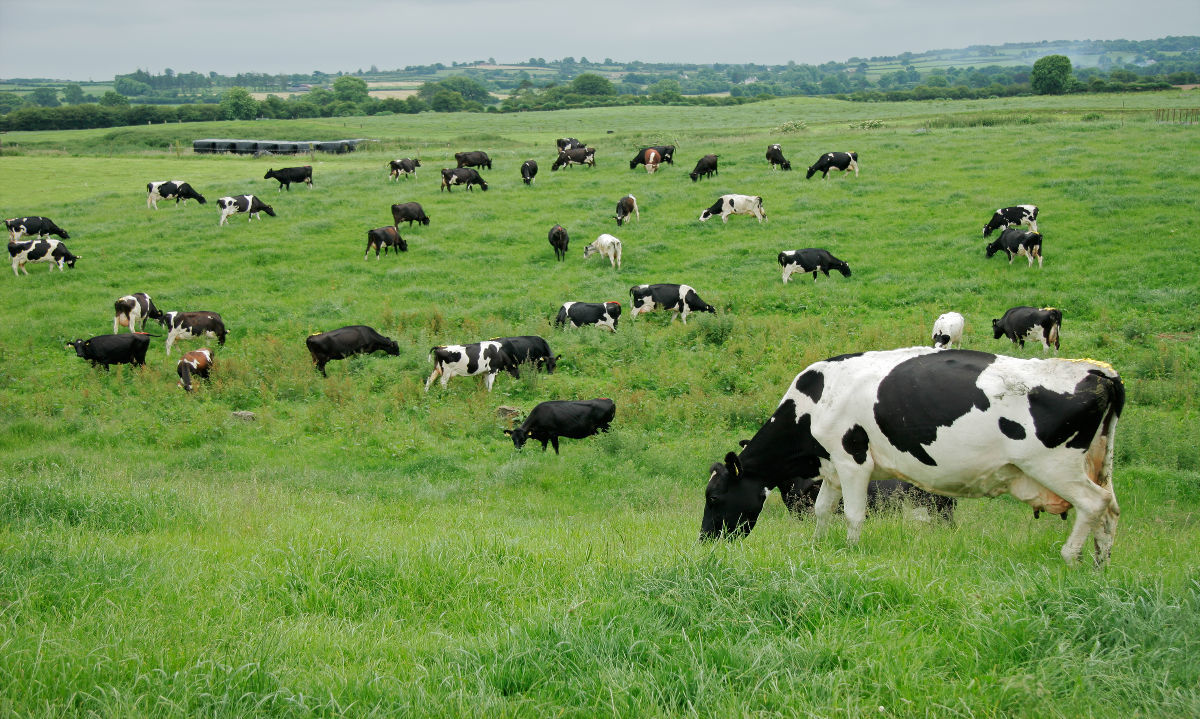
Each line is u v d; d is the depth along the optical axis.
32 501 9.41
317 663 5.07
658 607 5.57
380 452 15.94
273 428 17.23
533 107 159.62
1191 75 141.88
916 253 27.50
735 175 39.31
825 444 8.11
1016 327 19.75
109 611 5.82
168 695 4.54
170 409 18.20
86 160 58.66
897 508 10.59
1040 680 4.37
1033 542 7.96
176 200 37.97
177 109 143.38
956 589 5.71
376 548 7.21
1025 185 33.00
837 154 36.62
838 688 4.41
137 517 9.39
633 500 12.86
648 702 4.45
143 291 26.98
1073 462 6.87
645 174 40.84
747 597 5.56
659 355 20.95
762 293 24.78
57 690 4.58
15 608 5.75
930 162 38.09
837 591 5.61
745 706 4.30
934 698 4.34
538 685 4.75
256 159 58.78
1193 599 5.21
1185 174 31.70
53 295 26.53
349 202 37.22
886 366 7.74
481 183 39.19
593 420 16.83
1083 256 25.58
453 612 6.04
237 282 27.78
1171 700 4.24
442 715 4.39
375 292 26.67
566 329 22.83
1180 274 23.48
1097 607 5.07
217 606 6.05
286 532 8.65
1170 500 12.15
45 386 20.02
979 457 7.17
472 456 15.85
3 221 35.03
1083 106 78.25
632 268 28.20
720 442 15.74
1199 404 16.30
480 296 26.22
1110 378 6.75
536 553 7.30
